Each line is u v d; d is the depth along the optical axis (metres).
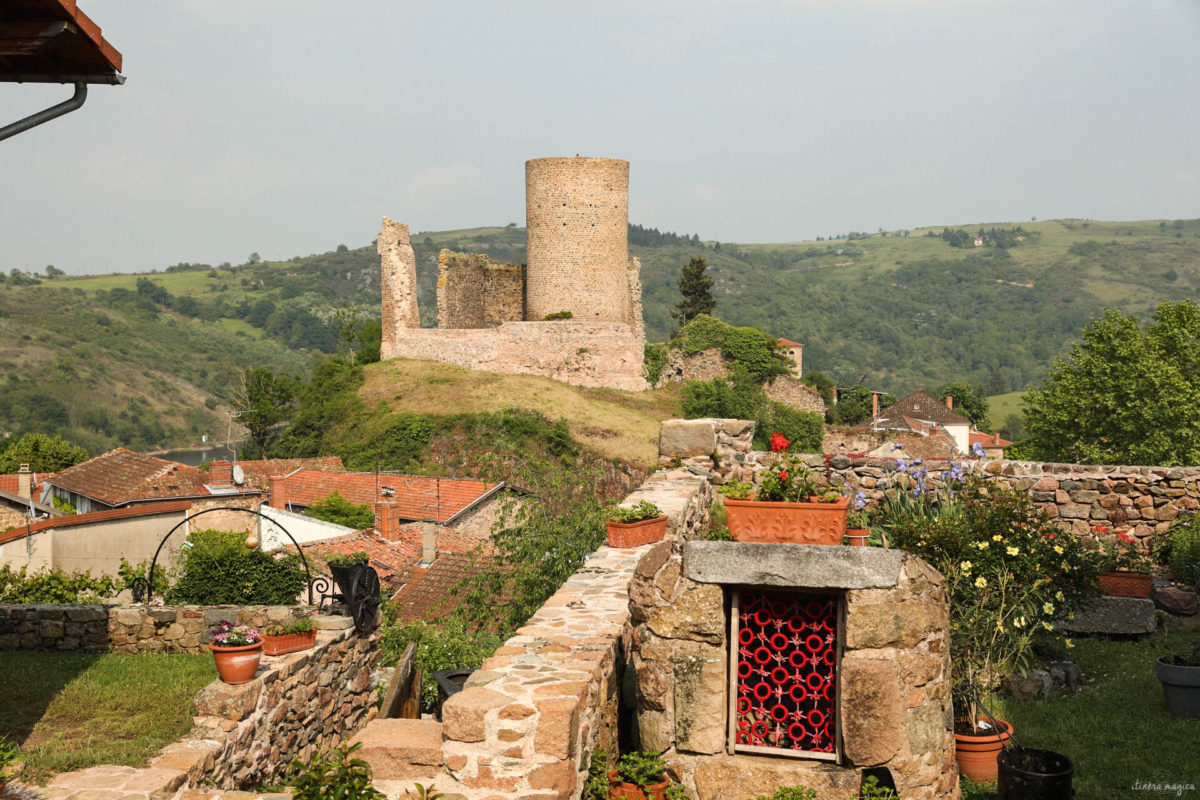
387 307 59.44
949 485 11.32
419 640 15.25
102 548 23.50
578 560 15.01
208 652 12.73
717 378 62.66
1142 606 10.40
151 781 7.77
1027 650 8.99
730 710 5.88
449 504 34.72
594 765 5.69
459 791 5.23
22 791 7.55
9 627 12.98
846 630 5.61
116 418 103.94
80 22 7.00
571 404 51.44
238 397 63.12
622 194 58.84
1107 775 7.28
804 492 6.40
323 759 5.53
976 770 7.13
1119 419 43.03
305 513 34.88
